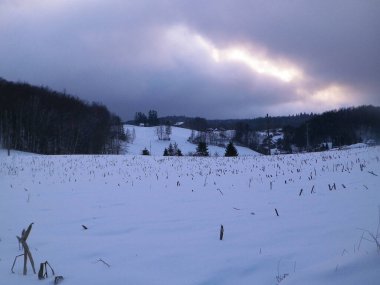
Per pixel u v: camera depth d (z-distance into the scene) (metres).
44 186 13.97
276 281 4.23
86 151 82.38
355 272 3.53
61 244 6.26
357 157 16.14
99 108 100.56
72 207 9.85
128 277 4.61
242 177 13.95
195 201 9.85
